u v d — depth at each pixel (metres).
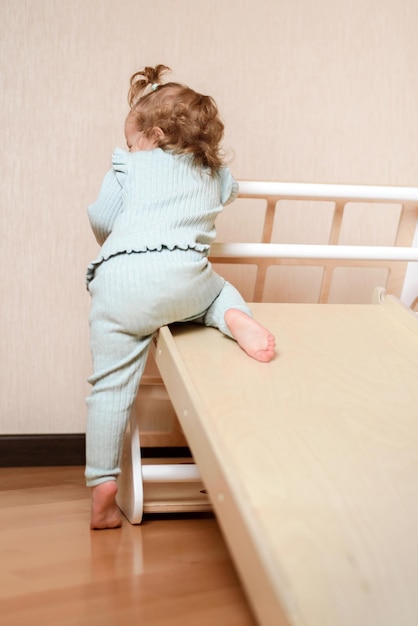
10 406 2.08
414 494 0.95
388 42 1.96
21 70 1.82
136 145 1.55
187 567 1.34
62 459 2.13
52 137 1.87
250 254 1.60
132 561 1.36
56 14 1.80
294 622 0.70
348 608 0.74
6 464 2.11
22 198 1.90
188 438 1.13
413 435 1.12
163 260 1.37
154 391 1.63
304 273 2.11
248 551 0.81
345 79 1.96
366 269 2.15
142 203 1.43
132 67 1.86
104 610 1.16
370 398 1.24
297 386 1.26
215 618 1.15
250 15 1.88
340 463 1.01
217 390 1.21
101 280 1.39
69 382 2.09
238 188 1.57
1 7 1.77
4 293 1.97
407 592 0.77
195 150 1.49
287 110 1.96
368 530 0.87
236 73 1.91
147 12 1.84
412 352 1.47
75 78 1.84
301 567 0.79
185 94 1.53
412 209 1.69
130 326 1.38
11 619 1.11
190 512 1.65
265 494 0.92
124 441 1.63
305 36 1.92
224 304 1.44
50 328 2.03
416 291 1.86
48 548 1.41
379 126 2.01
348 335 1.54
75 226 1.95
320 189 1.60
